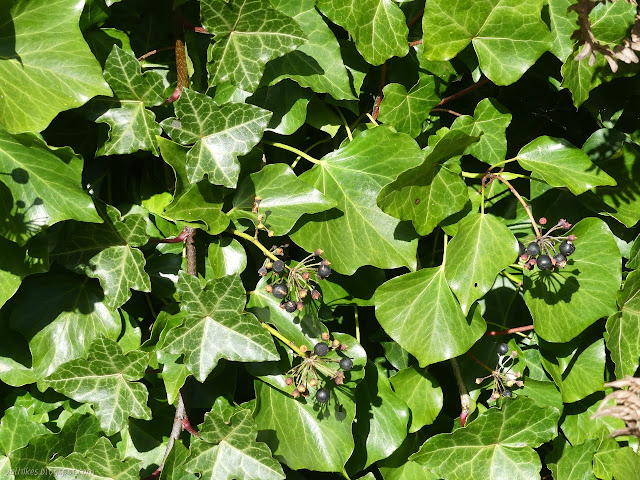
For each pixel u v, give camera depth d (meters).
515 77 0.40
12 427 0.41
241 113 0.37
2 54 0.35
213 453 0.38
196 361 0.38
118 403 0.39
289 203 0.39
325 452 0.41
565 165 0.41
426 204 0.40
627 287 0.41
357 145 0.41
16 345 0.40
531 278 0.41
